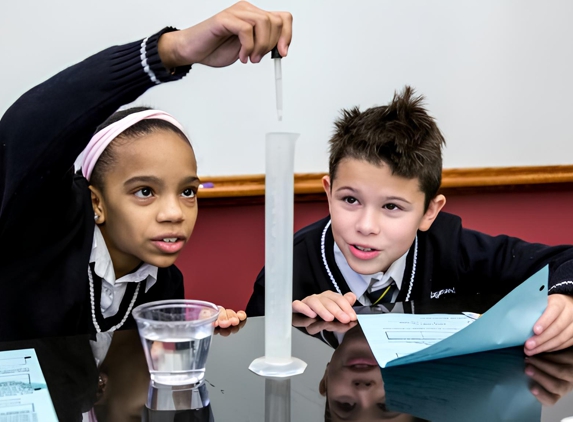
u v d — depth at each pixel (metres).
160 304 0.59
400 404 0.53
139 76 0.83
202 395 0.54
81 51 1.49
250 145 1.62
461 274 1.21
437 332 0.73
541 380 0.59
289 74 1.62
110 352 0.65
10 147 0.87
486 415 0.51
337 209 1.10
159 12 1.52
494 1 1.73
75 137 0.86
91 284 0.97
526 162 1.82
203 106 1.58
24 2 1.43
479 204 1.79
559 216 1.86
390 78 1.70
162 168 0.93
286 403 0.53
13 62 1.45
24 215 0.91
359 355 0.65
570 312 0.69
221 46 0.83
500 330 0.65
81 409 0.51
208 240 1.62
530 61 1.77
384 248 1.09
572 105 1.82
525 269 1.13
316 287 1.20
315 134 1.66
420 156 1.07
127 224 0.94
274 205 0.59
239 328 0.75
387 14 1.67
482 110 1.77
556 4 1.76
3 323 0.91
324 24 1.63
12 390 0.54
